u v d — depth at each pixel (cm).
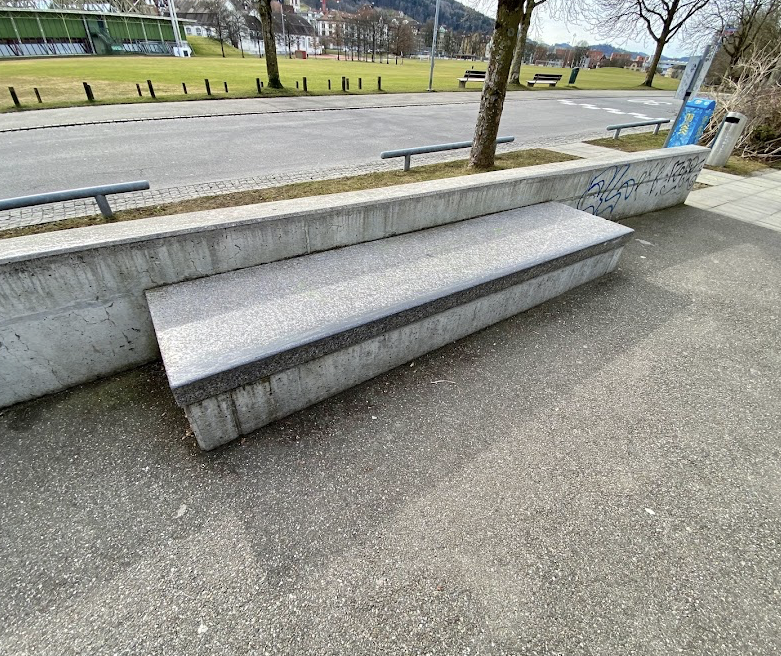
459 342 355
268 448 256
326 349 260
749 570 203
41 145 893
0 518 215
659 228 618
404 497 230
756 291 457
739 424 288
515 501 230
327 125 1186
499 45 605
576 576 197
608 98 2323
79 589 188
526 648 172
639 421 287
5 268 233
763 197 774
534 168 502
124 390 293
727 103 1077
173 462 245
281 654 168
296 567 197
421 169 720
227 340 245
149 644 171
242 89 1780
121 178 688
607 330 381
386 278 322
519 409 292
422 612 182
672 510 230
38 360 268
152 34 4675
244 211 328
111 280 272
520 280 357
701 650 174
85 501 224
